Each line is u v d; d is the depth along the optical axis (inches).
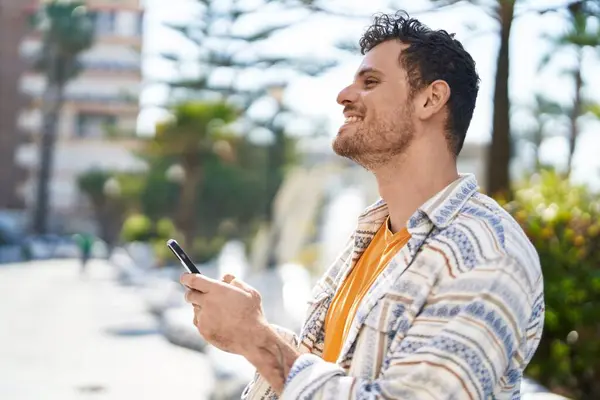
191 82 848.9
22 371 355.6
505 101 202.4
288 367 60.1
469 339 55.9
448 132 66.9
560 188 239.8
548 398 140.2
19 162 2167.8
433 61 66.1
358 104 67.5
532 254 61.8
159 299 623.8
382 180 68.3
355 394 55.7
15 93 2123.5
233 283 64.4
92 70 2332.7
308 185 447.5
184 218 1509.6
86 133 2524.6
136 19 2320.4
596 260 207.2
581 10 152.9
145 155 1691.7
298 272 434.0
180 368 380.5
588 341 199.0
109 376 351.9
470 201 64.2
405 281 60.2
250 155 1594.5
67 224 2384.4
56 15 1764.3
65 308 641.6
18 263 1315.2
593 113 478.3
